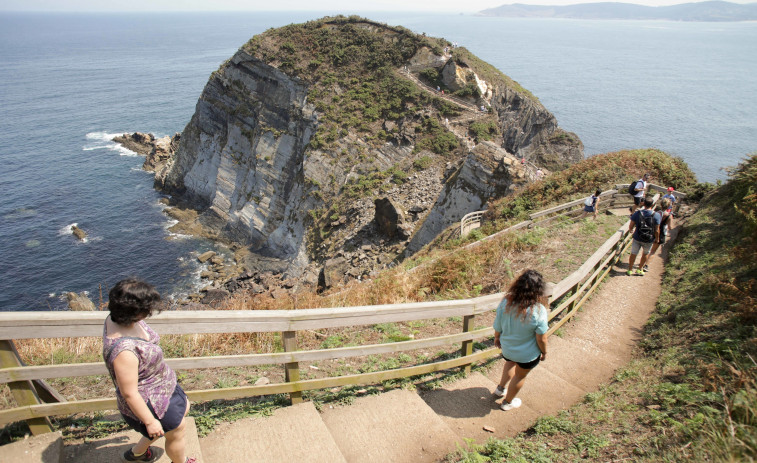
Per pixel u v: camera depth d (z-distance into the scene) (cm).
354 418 495
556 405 577
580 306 923
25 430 383
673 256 1219
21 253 4100
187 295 3500
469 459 424
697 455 366
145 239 4462
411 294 1038
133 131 8706
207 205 5188
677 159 2250
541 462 431
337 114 4516
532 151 5641
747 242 962
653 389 548
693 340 673
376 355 631
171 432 344
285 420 460
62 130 8688
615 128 11375
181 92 13088
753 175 1322
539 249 1184
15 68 17975
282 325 448
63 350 604
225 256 4231
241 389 452
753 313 639
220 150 5122
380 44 5131
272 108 4853
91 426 420
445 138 4181
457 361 595
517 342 505
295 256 3884
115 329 315
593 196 1595
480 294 981
